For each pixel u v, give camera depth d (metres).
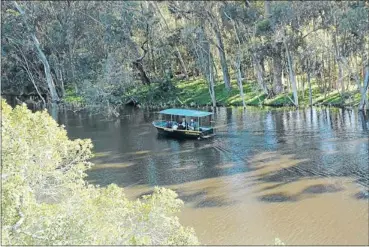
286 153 36.91
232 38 71.31
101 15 74.56
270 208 25.39
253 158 36.03
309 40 64.00
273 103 63.84
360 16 50.78
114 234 11.66
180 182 30.89
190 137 44.88
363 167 31.73
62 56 81.31
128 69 72.31
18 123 12.21
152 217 12.69
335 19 55.19
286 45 60.62
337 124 47.34
